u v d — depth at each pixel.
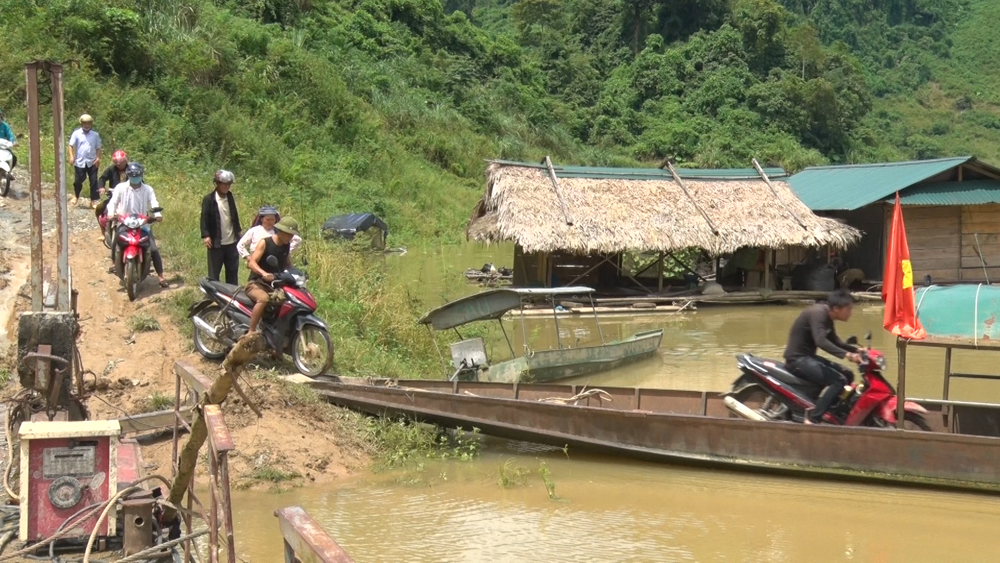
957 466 8.06
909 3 103.56
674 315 18.86
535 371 11.87
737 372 12.88
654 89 61.44
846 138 62.47
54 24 25.39
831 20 93.31
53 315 5.89
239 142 27.55
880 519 7.48
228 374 4.39
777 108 59.22
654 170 21.42
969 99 90.00
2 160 15.02
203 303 9.98
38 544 4.84
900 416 8.29
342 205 28.39
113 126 23.38
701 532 7.10
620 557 6.54
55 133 6.01
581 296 19.94
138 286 11.26
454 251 28.55
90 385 8.79
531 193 19.64
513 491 8.04
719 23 68.25
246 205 19.30
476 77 51.69
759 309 19.84
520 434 9.15
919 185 22.89
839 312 8.70
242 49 33.19
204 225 10.66
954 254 22.89
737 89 59.81
